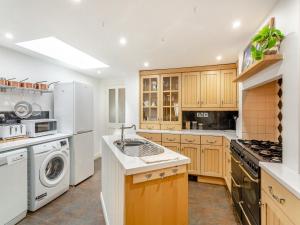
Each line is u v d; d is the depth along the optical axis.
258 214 1.44
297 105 1.20
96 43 2.37
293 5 1.25
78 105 3.09
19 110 2.73
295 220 0.96
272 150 1.80
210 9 1.59
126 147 1.85
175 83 3.77
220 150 3.13
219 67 3.41
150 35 2.13
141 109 3.94
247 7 1.56
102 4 1.51
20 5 1.52
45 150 2.39
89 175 3.37
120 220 1.34
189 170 3.33
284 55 1.35
